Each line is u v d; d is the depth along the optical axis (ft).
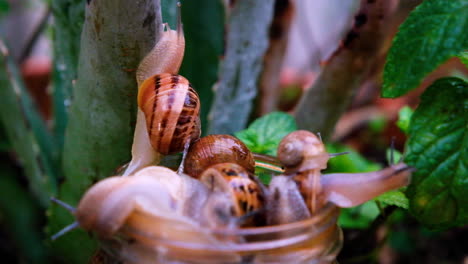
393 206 1.22
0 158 1.77
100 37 1.08
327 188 0.98
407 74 1.01
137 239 0.92
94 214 0.91
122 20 1.05
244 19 1.41
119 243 0.94
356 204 0.99
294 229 0.90
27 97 1.57
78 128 1.20
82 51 1.13
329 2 3.23
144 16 1.05
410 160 1.07
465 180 1.04
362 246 1.30
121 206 0.90
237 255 0.90
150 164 1.07
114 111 1.15
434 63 0.99
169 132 1.03
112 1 1.04
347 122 2.59
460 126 1.06
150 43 1.08
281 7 1.51
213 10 1.45
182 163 1.05
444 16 1.00
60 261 1.53
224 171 0.96
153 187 0.93
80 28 1.28
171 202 0.95
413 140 1.08
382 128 2.54
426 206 1.07
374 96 2.66
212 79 1.49
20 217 1.63
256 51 1.46
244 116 1.52
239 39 1.43
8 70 1.40
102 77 1.12
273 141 1.28
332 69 1.39
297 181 0.96
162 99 1.04
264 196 0.95
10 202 1.64
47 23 2.18
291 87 2.95
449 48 0.99
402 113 1.37
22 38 3.08
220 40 1.46
